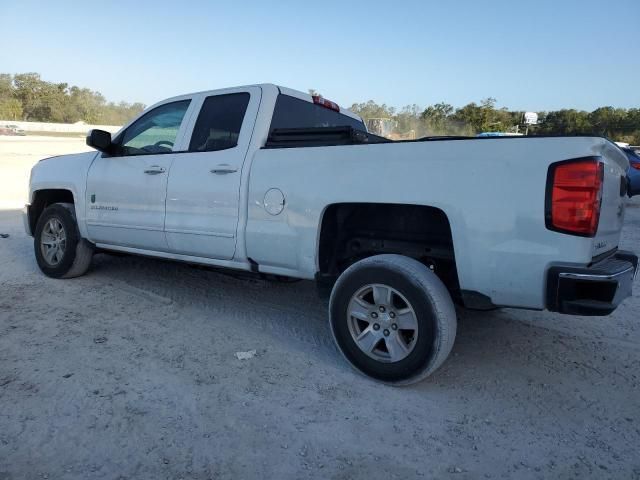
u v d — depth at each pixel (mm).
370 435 2889
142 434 2840
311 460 2656
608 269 2891
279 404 3193
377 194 3414
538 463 2670
